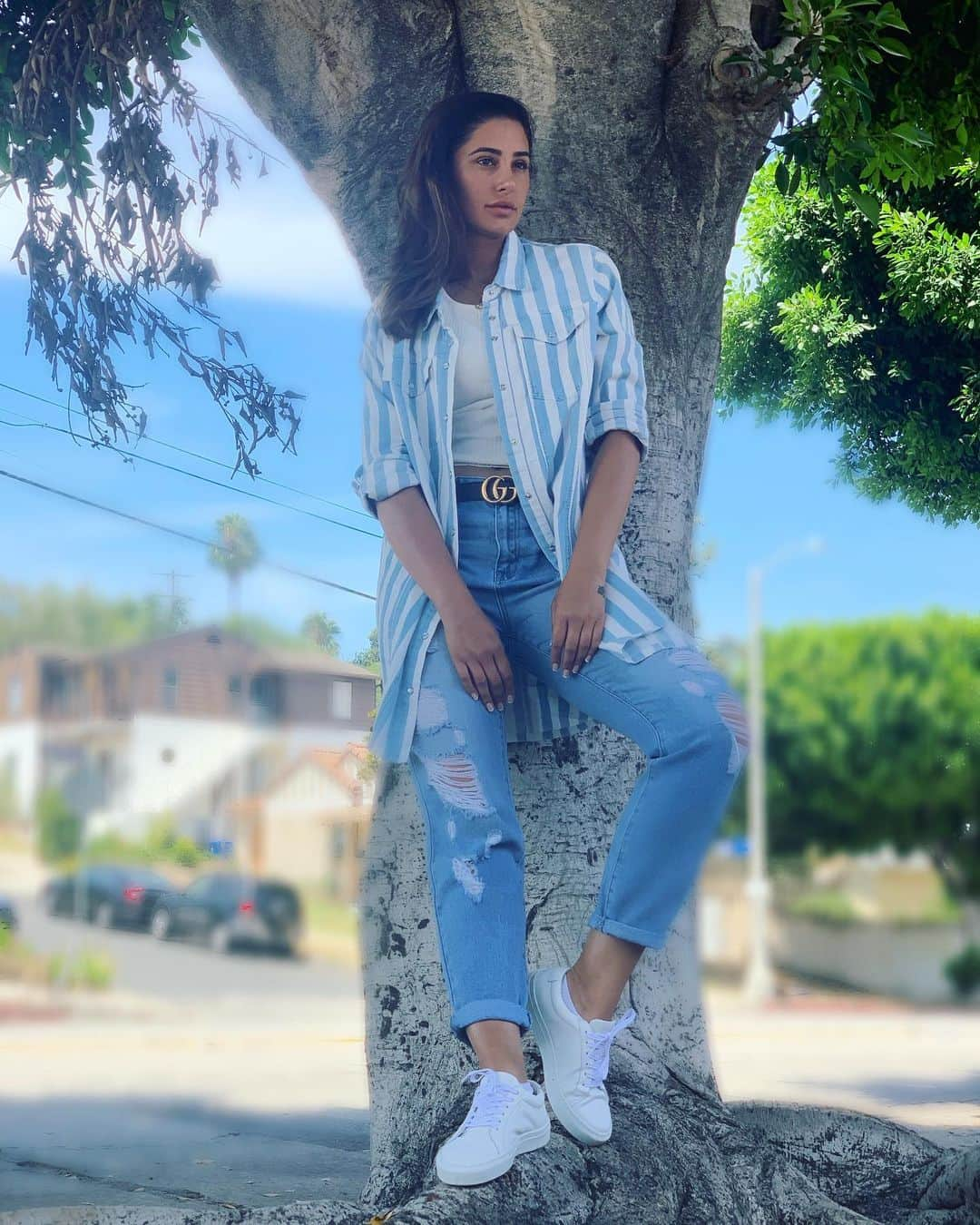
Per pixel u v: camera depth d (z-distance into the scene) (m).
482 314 2.50
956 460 9.74
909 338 9.75
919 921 26.05
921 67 4.90
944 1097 9.45
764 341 10.81
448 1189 2.25
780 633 27.06
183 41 4.76
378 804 3.23
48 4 5.00
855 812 26.16
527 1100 2.25
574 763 3.04
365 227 3.55
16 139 4.80
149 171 4.79
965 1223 2.99
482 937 2.27
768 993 22.83
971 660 25.94
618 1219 2.41
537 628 2.40
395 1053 3.06
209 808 28.30
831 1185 3.25
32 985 19.92
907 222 9.00
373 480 2.44
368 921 3.18
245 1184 4.55
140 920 24.89
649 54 3.42
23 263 4.90
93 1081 9.45
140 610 29.27
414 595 2.44
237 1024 16.14
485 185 2.48
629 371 2.51
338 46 3.50
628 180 3.44
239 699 28.70
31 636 29.73
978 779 25.55
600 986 2.34
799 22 3.24
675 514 3.36
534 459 2.42
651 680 2.26
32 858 28.22
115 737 29.53
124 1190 4.40
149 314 4.93
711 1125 2.81
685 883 2.29
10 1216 2.26
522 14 3.40
